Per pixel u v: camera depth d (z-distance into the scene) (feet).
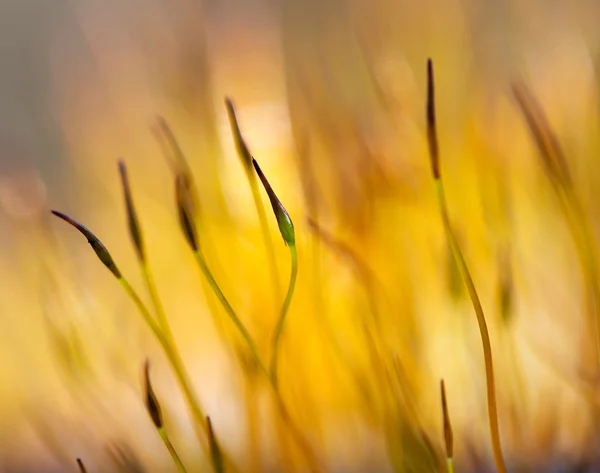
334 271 0.35
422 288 0.35
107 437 0.36
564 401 0.35
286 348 0.35
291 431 0.34
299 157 0.36
